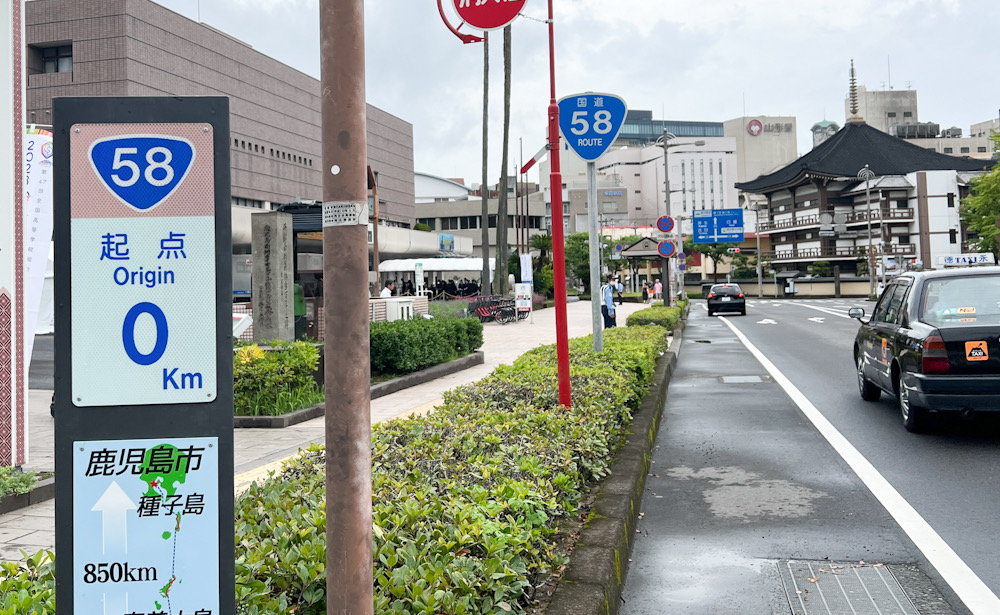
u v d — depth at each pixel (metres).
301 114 59.41
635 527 5.55
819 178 85.81
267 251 12.67
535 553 3.75
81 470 2.48
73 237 2.49
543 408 7.14
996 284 8.62
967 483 6.54
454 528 3.54
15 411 7.11
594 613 3.46
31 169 7.82
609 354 10.16
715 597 4.30
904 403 8.73
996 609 4.06
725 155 156.50
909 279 9.40
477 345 17.95
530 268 35.59
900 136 126.69
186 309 2.51
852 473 7.01
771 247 97.62
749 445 8.33
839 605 4.15
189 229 2.52
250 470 7.28
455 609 2.93
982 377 7.85
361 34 2.39
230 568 2.51
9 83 7.05
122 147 2.51
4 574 3.22
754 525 5.59
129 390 2.49
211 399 2.51
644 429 7.89
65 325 2.48
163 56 45.59
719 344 21.59
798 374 14.43
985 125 137.00
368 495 2.42
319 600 2.98
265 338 12.68
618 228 115.56
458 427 5.89
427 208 93.88
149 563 2.49
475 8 6.46
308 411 10.40
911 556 4.86
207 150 2.53
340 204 2.37
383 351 13.62
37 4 43.66
